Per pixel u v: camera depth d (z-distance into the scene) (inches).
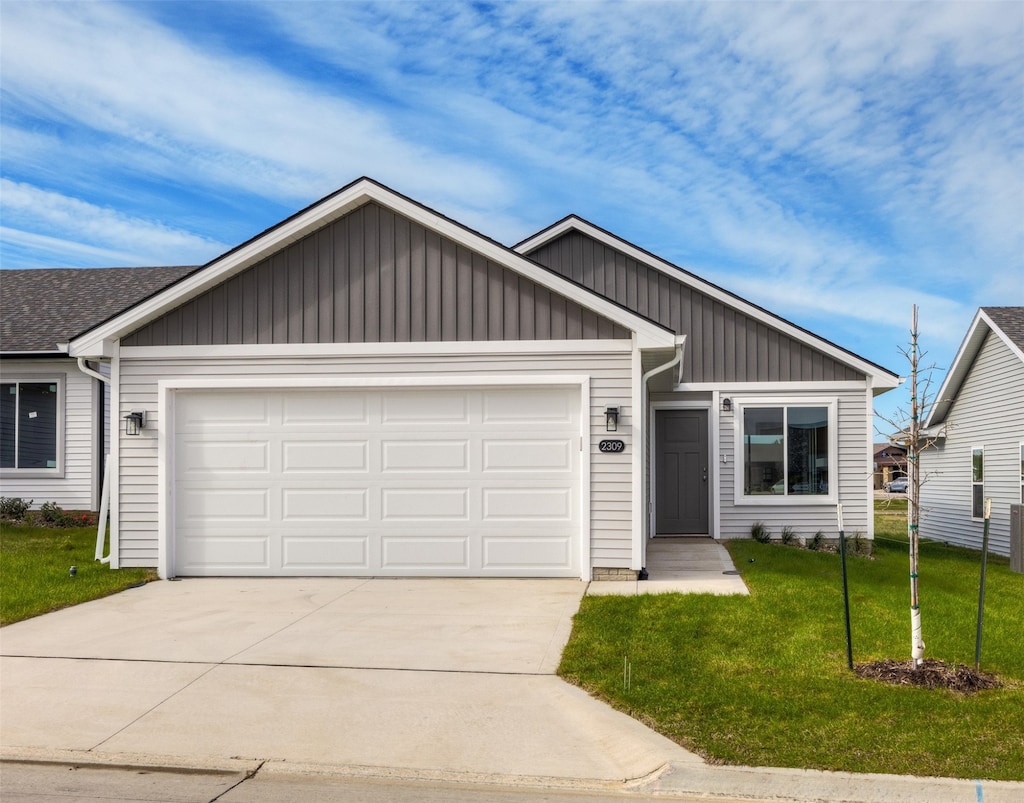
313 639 298.7
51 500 639.1
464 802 182.4
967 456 735.7
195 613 341.1
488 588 386.9
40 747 211.2
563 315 409.1
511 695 242.2
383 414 419.8
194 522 424.5
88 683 254.7
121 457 426.3
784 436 605.9
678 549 536.7
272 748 209.5
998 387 677.9
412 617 330.6
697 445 618.2
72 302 725.3
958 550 697.0
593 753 205.9
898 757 192.4
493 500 414.0
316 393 422.0
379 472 418.9
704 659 268.4
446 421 417.1
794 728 210.2
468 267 414.6
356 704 236.4
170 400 426.3
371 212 420.5
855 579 419.2
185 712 232.1
